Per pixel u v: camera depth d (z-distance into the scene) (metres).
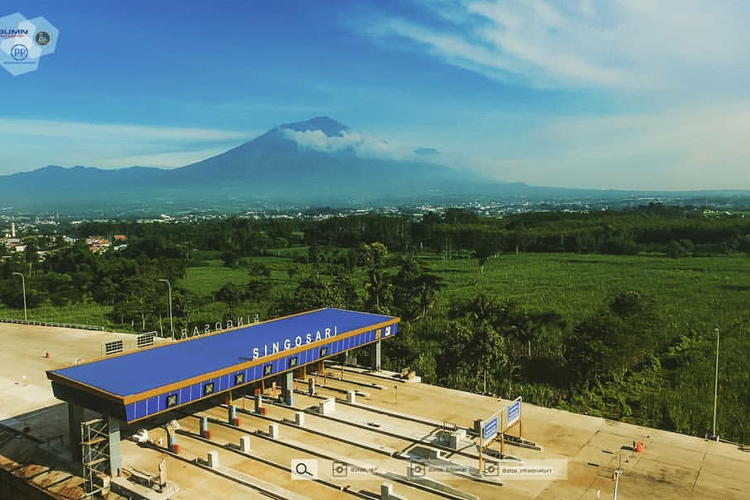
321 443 39.22
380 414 44.53
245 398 47.78
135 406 32.31
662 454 37.84
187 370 37.59
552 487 33.44
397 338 62.62
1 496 37.09
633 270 143.12
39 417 45.00
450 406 46.41
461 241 197.25
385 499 31.23
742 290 110.19
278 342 45.22
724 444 39.50
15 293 111.19
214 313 94.75
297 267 147.75
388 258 169.25
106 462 34.56
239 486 33.25
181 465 35.84
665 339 73.94
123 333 79.44
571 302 99.00
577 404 51.47
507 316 70.31
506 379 58.41
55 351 67.12
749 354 65.75
